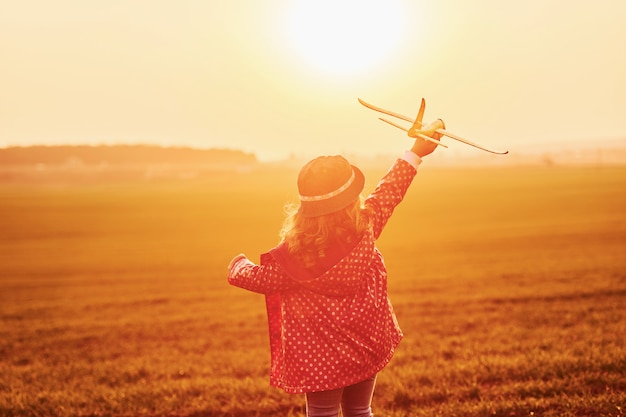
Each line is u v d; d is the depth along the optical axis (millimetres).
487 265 27750
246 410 5531
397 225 64250
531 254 32000
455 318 12883
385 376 6367
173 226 74312
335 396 3037
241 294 22016
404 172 3180
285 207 3105
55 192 152750
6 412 5633
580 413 4637
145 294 23797
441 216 73438
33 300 23781
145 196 132000
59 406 5738
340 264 2879
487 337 9570
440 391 5637
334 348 2941
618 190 103438
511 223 60438
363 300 2969
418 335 10602
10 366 9578
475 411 4844
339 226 2922
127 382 7461
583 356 6336
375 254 3088
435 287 20031
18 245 56312
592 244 35406
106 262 40969
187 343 11711
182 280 29188
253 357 9031
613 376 5402
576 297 15062
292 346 2986
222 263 38000
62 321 16500
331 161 2971
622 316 10984
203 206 104938
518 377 5949
